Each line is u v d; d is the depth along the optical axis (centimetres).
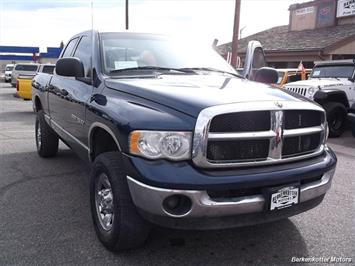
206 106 281
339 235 376
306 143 328
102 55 410
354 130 867
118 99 338
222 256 332
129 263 318
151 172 275
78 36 519
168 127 280
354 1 1962
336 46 1853
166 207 277
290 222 404
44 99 593
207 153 279
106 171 319
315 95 962
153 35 466
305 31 2267
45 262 318
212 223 283
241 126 287
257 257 333
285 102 307
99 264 315
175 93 311
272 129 297
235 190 286
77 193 482
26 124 1127
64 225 387
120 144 302
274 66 2239
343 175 591
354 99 1036
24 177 546
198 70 430
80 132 420
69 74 401
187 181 270
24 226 384
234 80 389
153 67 415
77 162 630
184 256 330
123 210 304
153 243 350
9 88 3006
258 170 292
